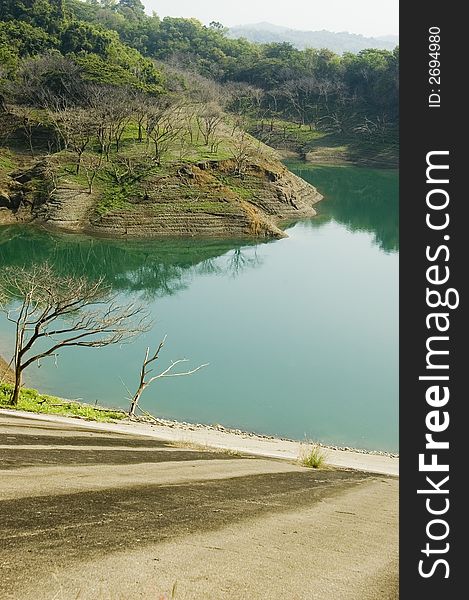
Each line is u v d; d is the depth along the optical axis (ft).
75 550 15.90
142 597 13.74
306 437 88.58
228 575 15.74
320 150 451.53
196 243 226.17
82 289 116.67
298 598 15.07
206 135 314.55
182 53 570.05
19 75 321.32
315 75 542.16
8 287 132.46
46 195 239.91
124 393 100.22
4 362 106.42
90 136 276.21
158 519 20.07
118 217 229.66
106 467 29.48
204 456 42.14
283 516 24.13
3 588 13.15
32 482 22.81
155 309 150.00
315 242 236.43
